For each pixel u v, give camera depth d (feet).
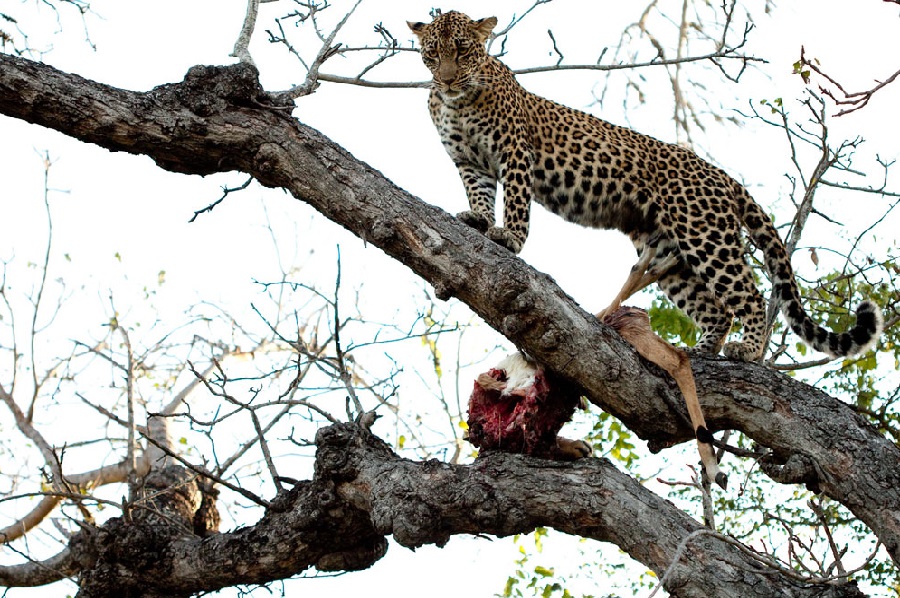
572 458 33.45
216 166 37.55
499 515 30.94
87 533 40.88
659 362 33.55
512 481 31.32
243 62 38.14
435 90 52.24
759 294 47.91
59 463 38.86
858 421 33.55
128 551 36.73
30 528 48.88
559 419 33.60
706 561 29.04
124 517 37.58
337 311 34.63
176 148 36.68
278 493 35.22
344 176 36.27
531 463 31.73
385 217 35.42
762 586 28.43
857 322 42.45
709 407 34.63
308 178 36.52
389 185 36.29
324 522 33.96
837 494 32.78
